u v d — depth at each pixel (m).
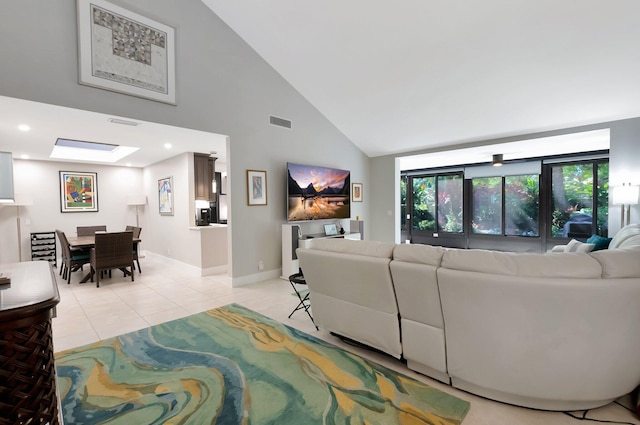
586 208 6.38
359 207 6.82
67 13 2.95
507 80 3.89
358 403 1.81
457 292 1.79
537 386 1.70
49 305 0.84
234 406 1.79
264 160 4.79
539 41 3.28
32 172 6.11
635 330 1.59
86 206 6.72
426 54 3.78
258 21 4.05
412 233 9.02
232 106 4.34
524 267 1.65
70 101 2.97
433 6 3.19
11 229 5.89
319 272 2.53
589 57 3.34
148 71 3.48
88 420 1.67
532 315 1.63
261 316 3.25
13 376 0.76
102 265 4.51
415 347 2.08
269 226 4.91
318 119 5.65
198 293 4.12
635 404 1.76
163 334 2.80
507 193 7.34
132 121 3.49
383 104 4.97
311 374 2.13
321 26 3.79
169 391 1.94
